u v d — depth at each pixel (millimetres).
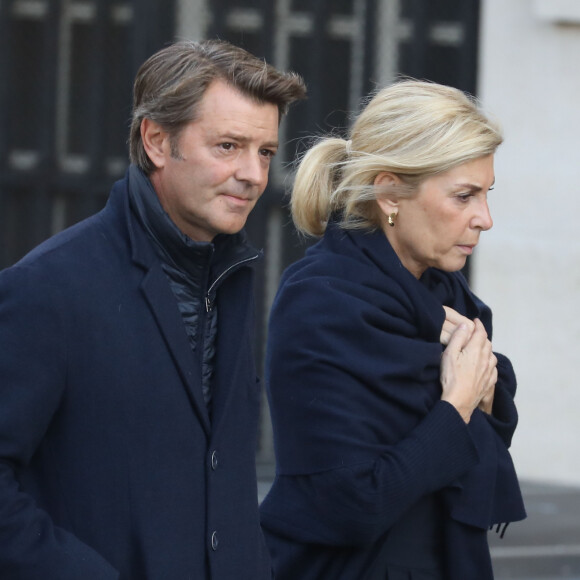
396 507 8852
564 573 19609
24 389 6855
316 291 9297
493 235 23875
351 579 9148
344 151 9719
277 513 9258
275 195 23250
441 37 23594
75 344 7047
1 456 6812
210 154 7301
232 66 7309
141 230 7508
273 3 22938
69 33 22953
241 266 7941
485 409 9969
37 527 6836
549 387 24141
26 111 22969
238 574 7660
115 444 7117
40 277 7027
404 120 9031
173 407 7328
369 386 9102
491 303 24000
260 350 23484
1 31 22656
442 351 9578
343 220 9703
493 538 20125
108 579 6906
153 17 22688
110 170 23203
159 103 7297
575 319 24078
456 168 8984
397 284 9391
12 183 22906
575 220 23938
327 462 8906
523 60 23531
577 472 24219
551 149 23766
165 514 7258
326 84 23359
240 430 7902
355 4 23344
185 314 7664
